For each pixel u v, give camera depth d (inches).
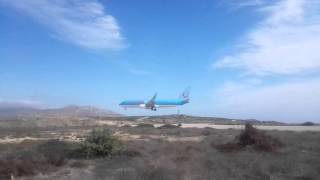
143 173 773.3
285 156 1076.5
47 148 1173.7
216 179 740.7
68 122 3570.4
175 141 1667.1
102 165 964.0
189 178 730.8
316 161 943.7
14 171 855.1
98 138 1155.9
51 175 857.5
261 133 1379.2
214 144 1441.9
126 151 1180.5
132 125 3297.2
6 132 2118.6
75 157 1125.1
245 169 854.5
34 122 3324.3
